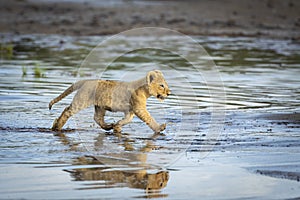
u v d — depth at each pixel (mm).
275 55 44594
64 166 18734
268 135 22719
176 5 70750
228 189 16812
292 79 35031
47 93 30359
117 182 17344
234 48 47750
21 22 60375
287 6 69750
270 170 18500
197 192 16609
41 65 39500
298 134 22875
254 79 34906
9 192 16344
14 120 24641
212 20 62062
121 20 61625
